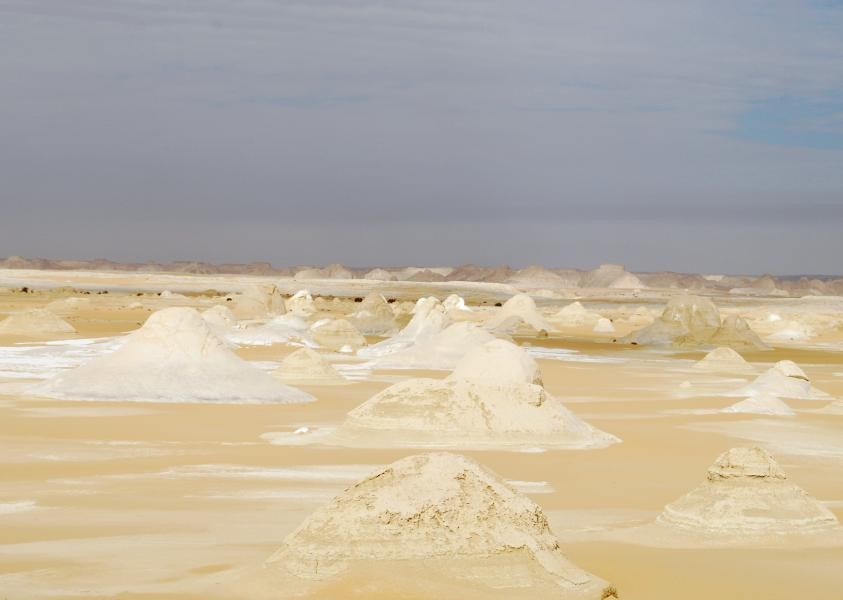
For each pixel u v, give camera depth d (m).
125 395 28.50
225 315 55.94
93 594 9.45
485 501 10.04
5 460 18.89
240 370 30.23
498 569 9.55
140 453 19.98
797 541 12.30
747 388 35.25
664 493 16.66
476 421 22.03
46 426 23.38
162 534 12.67
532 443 21.84
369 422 21.97
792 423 27.19
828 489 17.42
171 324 30.92
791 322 78.12
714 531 12.46
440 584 9.33
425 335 49.59
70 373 29.92
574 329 82.25
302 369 34.97
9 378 33.44
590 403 31.39
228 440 21.94
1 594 9.47
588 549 11.90
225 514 14.09
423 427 21.81
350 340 53.25
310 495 15.65
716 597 10.07
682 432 24.92
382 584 9.26
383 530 9.74
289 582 9.46
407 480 10.13
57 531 12.84
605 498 16.12
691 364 49.38
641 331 64.44
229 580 9.74
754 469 12.91
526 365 25.91
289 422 25.02
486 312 96.62
